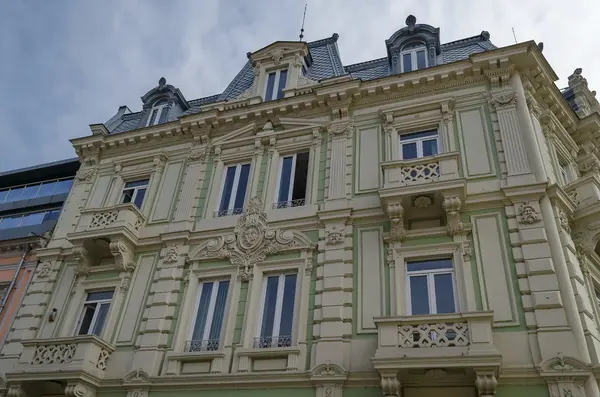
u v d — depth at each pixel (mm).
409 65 17234
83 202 18156
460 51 17438
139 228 16094
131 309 14508
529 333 10477
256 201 15250
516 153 13180
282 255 13844
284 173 16016
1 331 15852
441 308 11773
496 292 11258
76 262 16312
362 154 15062
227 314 13242
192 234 15273
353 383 11039
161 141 18562
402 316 10727
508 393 9930
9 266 17578
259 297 13461
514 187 12422
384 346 10547
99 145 19203
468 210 12742
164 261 14922
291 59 18469
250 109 17219
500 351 10438
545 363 9922
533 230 11727
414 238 12734
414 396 10500
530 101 14477
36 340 13695
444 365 9891
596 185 13023
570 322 10336
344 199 14172
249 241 14383
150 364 12938
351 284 12578
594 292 12297
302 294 12828
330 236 13500
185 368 12766
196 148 17641
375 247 13016
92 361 13133
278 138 16547
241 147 17016
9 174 22156
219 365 12391
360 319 11938
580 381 9609
